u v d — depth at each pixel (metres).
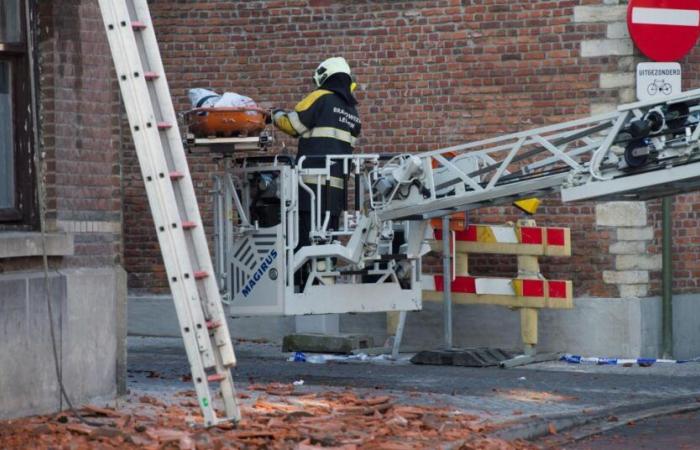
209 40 60.56
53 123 36.34
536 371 50.75
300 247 47.28
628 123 41.94
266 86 59.94
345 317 58.75
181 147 33.09
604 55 54.94
